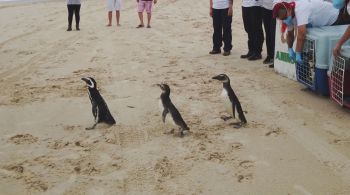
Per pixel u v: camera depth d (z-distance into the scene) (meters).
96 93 8.34
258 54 11.99
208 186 6.66
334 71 8.75
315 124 8.34
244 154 7.50
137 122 8.55
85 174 7.12
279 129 8.19
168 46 13.80
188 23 17.64
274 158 7.39
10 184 6.88
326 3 9.55
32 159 7.52
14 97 9.83
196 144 7.77
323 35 8.97
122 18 19.33
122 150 7.69
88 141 7.96
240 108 8.27
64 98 9.70
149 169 7.22
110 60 12.32
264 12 11.33
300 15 9.26
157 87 10.15
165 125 8.14
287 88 9.91
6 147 7.86
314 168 7.12
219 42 12.66
